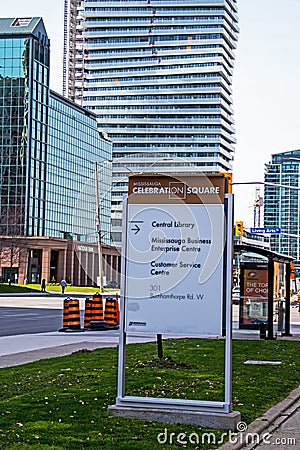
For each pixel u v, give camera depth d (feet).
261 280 84.74
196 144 597.52
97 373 43.91
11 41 352.69
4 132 351.87
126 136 606.14
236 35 643.86
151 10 606.14
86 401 33.47
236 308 150.82
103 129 609.01
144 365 47.70
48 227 367.25
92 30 617.21
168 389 37.47
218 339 72.49
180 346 63.52
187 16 600.39
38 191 358.43
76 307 85.66
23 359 54.49
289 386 41.27
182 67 599.57
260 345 66.13
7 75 353.10
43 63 364.79
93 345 65.51
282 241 463.42
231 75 643.04
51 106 372.38
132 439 26.27
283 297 96.22
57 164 378.12
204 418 29.37
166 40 604.49
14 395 36.01
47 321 102.37
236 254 86.33
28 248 322.55
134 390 36.86
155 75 604.49
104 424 28.53
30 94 351.46
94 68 617.21
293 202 459.73
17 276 323.98
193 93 597.93
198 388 38.14
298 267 255.50
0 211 345.72
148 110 603.67
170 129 601.21
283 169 464.65
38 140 359.25
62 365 48.83
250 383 41.14
